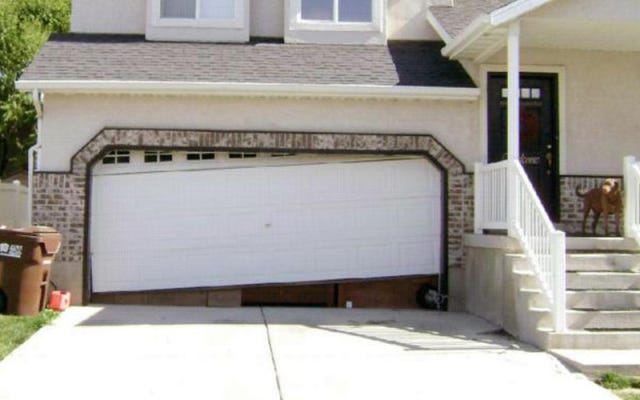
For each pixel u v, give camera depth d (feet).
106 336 29.17
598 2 33.32
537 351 27.02
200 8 43.11
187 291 38.75
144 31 43.50
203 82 37.60
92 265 38.19
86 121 37.96
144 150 38.34
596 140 40.65
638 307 29.30
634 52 41.09
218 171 39.11
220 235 38.99
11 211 48.47
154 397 20.70
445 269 38.88
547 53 40.50
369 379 22.72
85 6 43.34
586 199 36.47
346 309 38.27
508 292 31.27
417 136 39.17
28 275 33.81
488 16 32.99
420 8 44.83
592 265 31.50
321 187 39.50
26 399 20.45
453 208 39.11
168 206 38.81
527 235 30.45
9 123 73.10
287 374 23.22
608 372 24.04
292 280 39.19
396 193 39.75
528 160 40.83
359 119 39.14
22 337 28.96
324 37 43.32
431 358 25.72
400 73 40.09
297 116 38.91
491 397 21.03
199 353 26.13
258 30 44.06
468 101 39.52
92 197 38.32
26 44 72.18
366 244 39.52
